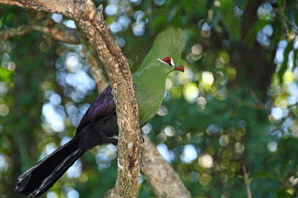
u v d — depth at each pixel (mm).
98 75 7922
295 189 7840
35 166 5969
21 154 15219
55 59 14867
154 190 7711
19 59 13297
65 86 15367
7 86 15438
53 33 8422
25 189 5977
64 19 10445
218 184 14406
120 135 5121
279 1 7184
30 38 12258
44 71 14578
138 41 13344
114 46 4215
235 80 14242
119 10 14352
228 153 15398
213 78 13891
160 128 12844
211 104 11594
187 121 12000
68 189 17938
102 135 6164
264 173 7656
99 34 4059
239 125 12109
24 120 13953
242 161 13430
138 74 6008
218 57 14781
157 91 6027
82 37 7785
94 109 6090
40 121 14906
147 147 7836
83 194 11680
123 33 13812
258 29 8102
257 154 10031
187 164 15984
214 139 13945
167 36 6199
